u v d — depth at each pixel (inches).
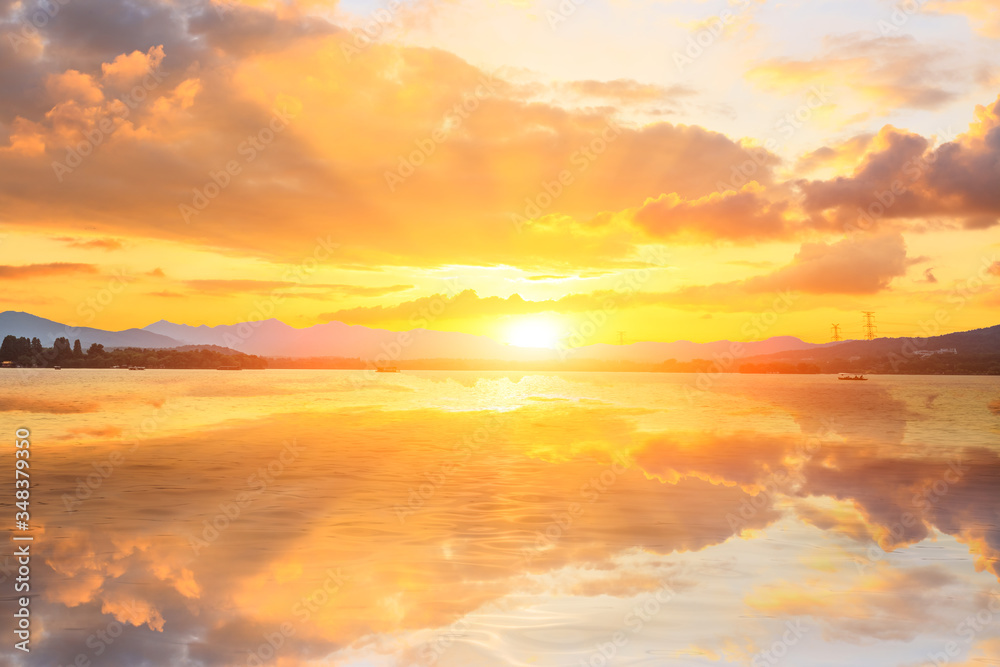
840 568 422.6
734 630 319.9
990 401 3100.4
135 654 289.6
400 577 396.2
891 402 2979.8
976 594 375.9
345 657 287.7
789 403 2886.3
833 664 284.0
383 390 3846.0
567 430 1434.5
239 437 1241.4
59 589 371.6
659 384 6161.4
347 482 734.5
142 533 498.6
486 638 307.7
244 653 291.3
